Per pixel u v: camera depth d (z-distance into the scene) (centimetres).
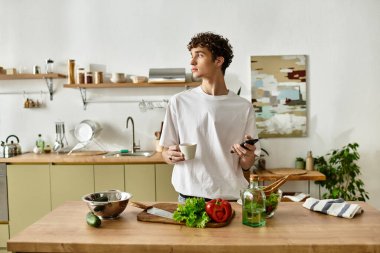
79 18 387
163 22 383
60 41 388
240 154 169
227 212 136
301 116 378
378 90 377
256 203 134
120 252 117
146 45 385
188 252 116
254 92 378
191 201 139
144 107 388
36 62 389
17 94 393
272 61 376
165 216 144
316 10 375
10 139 396
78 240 121
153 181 332
